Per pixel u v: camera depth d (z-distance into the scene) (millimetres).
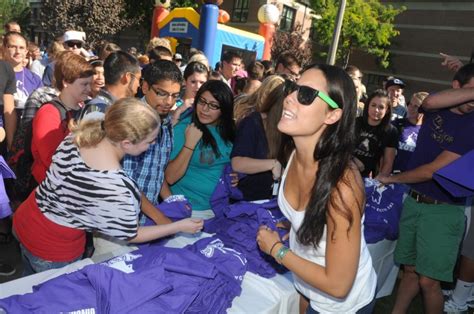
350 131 1273
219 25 10828
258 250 1953
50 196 1556
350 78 1288
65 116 2254
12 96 3246
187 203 2250
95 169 1443
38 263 1685
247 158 2324
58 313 1285
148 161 2125
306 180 1387
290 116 1265
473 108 2168
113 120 1414
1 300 1287
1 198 2377
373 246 2641
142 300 1344
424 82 24969
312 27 24094
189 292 1479
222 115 2416
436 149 2361
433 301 2535
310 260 1468
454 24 23672
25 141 2402
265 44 12727
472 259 2627
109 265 1552
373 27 21906
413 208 2508
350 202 1229
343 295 1300
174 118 2568
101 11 17750
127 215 1496
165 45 5621
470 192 2123
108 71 2168
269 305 1737
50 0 18047
